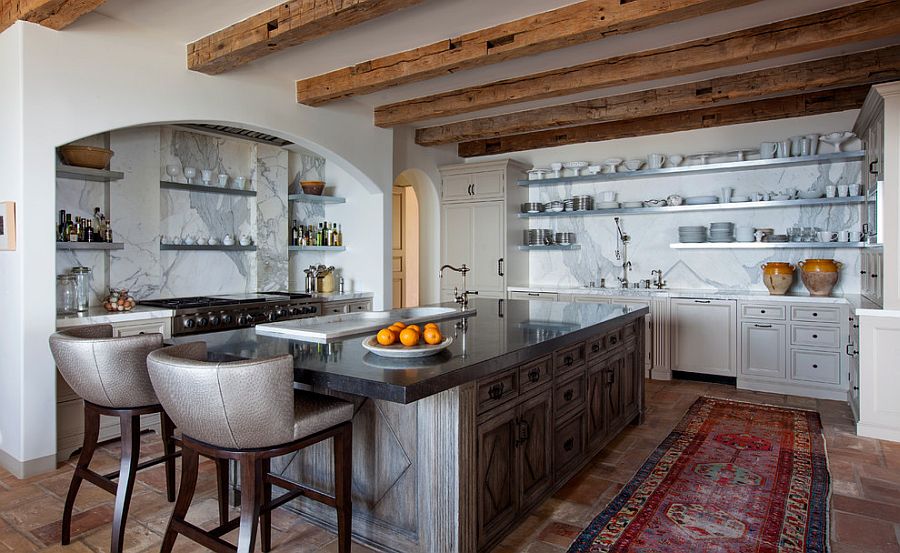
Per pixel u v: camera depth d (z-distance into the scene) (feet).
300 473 8.38
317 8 9.62
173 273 15.24
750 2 8.90
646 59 12.47
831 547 7.57
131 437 7.34
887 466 10.39
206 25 11.21
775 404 14.78
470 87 15.21
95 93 10.69
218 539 6.27
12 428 10.16
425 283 22.52
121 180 13.60
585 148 20.57
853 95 15.08
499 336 8.66
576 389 9.98
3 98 10.14
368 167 17.12
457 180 21.38
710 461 10.69
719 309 16.75
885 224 11.93
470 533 6.81
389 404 7.21
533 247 20.84
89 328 8.23
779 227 17.28
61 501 9.02
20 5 9.55
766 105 16.29
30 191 9.86
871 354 12.05
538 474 8.67
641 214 19.56
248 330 9.32
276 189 17.61
